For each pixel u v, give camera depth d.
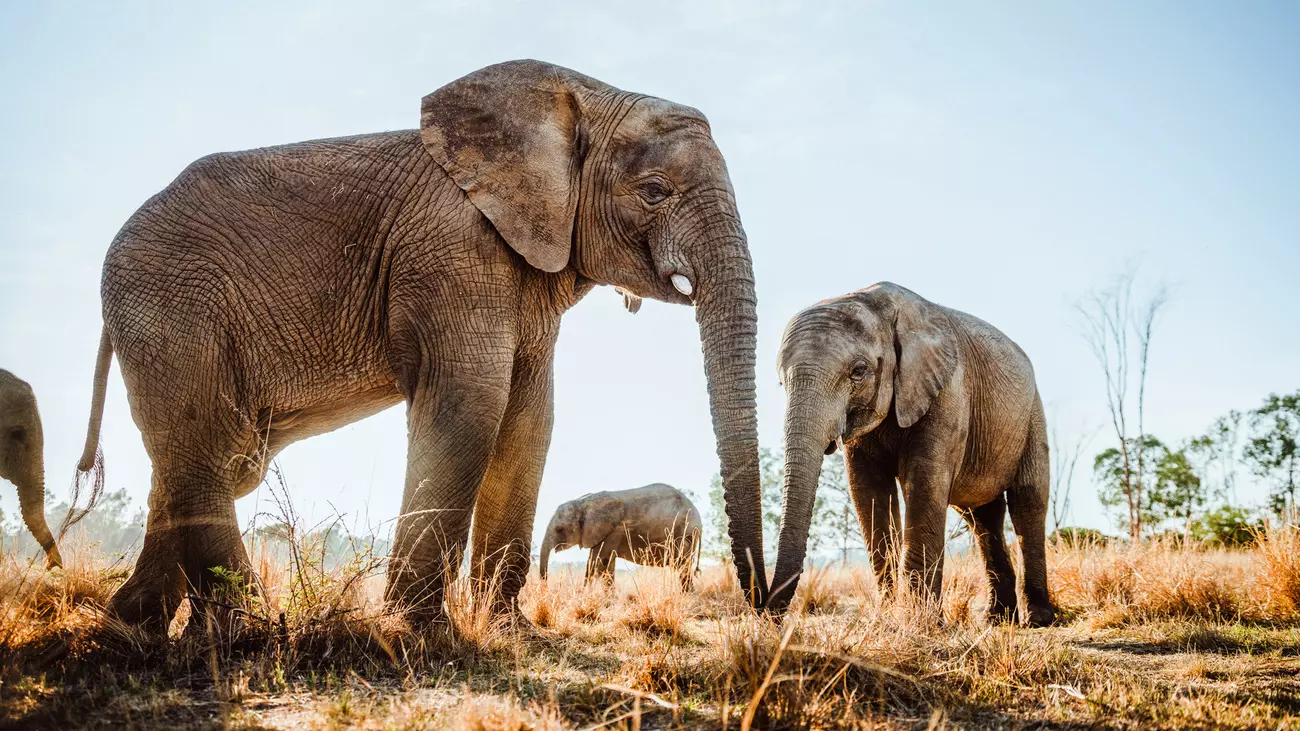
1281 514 8.62
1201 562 8.61
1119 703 4.26
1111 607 8.12
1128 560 9.27
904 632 5.20
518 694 4.13
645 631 6.77
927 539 7.80
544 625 7.05
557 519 17.70
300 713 3.81
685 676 4.47
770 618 4.74
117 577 6.62
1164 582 8.29
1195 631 6.66
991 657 4.97
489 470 6.64
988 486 8.86
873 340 7.82
